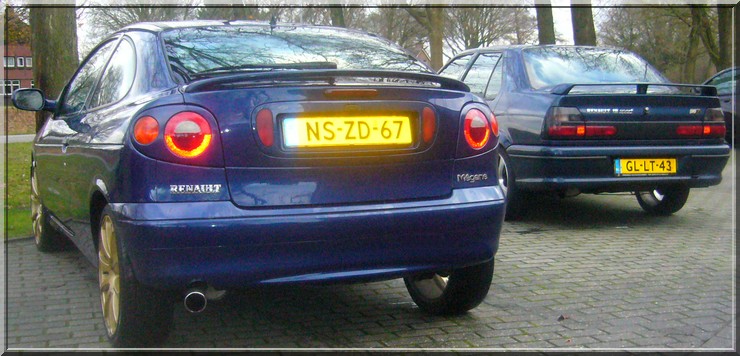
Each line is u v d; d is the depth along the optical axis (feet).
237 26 16.37
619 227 25.94
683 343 14.55
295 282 12.64
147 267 12.21
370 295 17.78
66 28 32.86
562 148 24.31
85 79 18.56
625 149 24.50
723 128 25.91
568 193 25.46
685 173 25.23
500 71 27.99
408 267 13.33
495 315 16.24
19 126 101.45
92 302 17.48
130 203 12.36
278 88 12.71
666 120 25.00
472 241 13.75
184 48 14.82
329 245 12.69
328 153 12.76
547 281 18.94
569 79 26.78
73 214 16.85
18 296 17.98
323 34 16.92
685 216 28.12
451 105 13.84
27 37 97.76
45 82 32.76
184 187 12.21
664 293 17.89
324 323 15.76
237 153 12.37
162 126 12.25
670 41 155.84
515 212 26.66
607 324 15.66
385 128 13.20
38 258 21.98
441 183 13.62
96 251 15.05
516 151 25.62
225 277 12.32
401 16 128.67
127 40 16.30
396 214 13.00
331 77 13.04
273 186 12.54
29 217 28.19
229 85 12.60
